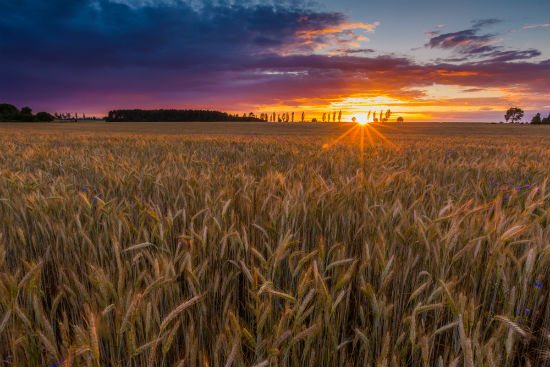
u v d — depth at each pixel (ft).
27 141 48.60
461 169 17.63
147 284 5.45
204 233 6.68
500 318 4.39
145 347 4.04
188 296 6.21
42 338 3.84
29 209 9.18
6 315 4.22
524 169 18.01
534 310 5.86
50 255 7.87
